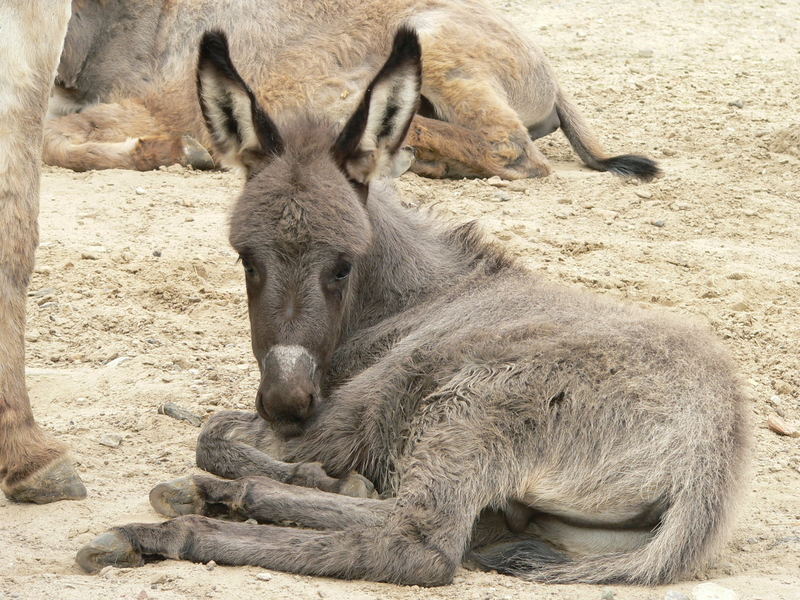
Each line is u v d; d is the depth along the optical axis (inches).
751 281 804.0
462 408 451.2
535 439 443.2
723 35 1828.2
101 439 554.3
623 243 876.6
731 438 449.1
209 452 510.0
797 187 1034.7
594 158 1102.4
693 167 1098.7
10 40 457.4
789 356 699.4
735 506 446.9
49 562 419.8
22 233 462.6
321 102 1021.8
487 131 1037.2
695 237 913.5
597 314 506.6
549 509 446.9
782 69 1594.5
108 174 1004.6
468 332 502.6
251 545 423.2
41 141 473.4
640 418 443.2
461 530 423.2
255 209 469.1
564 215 945.5
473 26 1062.4
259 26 1039.6
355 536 420.8
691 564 430.3
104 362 670.5
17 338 464.1
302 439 502.9
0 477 472.7
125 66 1067.9
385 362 506.0
